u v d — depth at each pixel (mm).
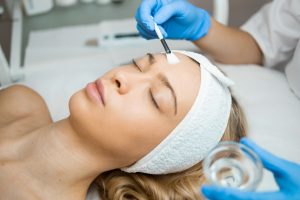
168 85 925
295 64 1254
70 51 1594
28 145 1047
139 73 957
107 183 1087
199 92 945
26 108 1209
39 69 1446
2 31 1758
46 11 1895
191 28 1251
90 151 976
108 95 915
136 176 1073
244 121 1132
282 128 1185
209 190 669
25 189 985
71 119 953
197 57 1016
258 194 670
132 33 1640
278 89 1299
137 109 910
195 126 941
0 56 1342
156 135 935
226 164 660
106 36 1630
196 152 986
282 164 732
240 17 1789
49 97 1345
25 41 1721
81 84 1391
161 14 1093
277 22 1303
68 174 999
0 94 1234
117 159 985
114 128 910
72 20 1872
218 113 974
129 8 1971
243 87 1303
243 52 1370
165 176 1072
